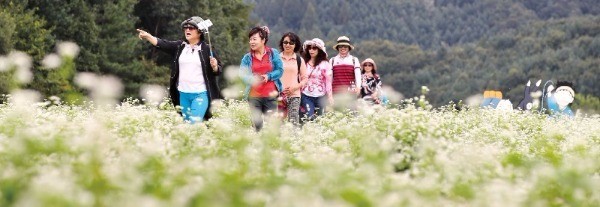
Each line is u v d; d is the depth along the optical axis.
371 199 5.31
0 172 5.87
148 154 6.47
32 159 6.45
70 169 5.91
